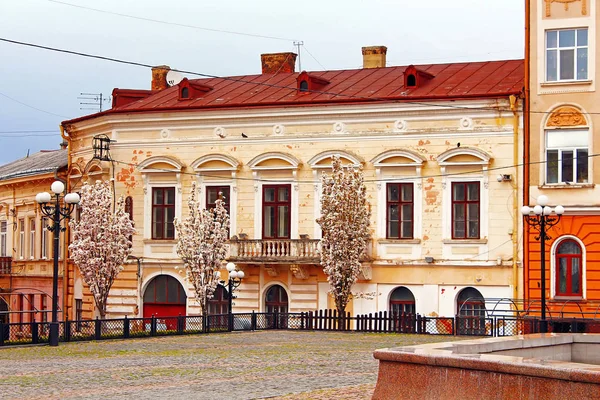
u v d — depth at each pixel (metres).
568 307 45.38
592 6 45.53
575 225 45.44
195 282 47.84
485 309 44.16
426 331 41.69
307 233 50.44
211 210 49.50
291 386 22.08
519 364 15.19
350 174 47.09
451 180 47.94
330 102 49.81
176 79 60.75
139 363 28.02
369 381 23.08
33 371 25.81
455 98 47.56
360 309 49.25
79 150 56.97
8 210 66.19
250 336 40.56
